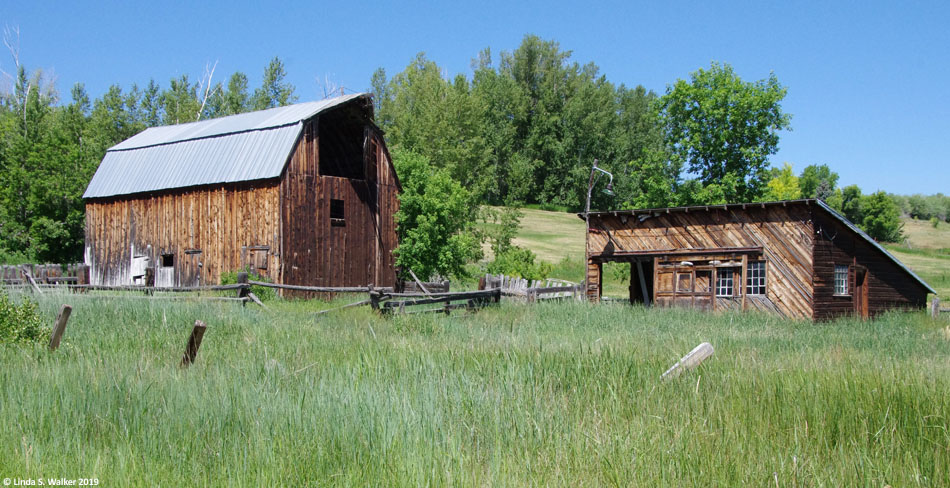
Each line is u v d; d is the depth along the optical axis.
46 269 32.97
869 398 8.03
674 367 9.65
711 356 11.02
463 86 81.56
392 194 34.09
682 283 29.83
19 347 11.42
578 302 27.56
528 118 113.06
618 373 9.47
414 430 6.94
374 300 19.17
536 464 6.20
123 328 14.46
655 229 30.69
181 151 32.59
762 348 14.30
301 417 7.15
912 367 10.34
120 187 33.47
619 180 102.06
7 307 12.50
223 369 9.66
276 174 28.45
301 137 29.48
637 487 5.78
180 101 79.31
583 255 67.56
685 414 7.55
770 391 8.41
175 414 7.33
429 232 34.88
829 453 6.61
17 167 48.12
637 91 121.44
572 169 104.94
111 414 7.35
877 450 6.52
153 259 32.22
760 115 48.59
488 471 6.02
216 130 32.62
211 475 5.97
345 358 11.31
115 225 33.66
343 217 31.33
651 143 105.31
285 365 10.54
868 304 30.67
